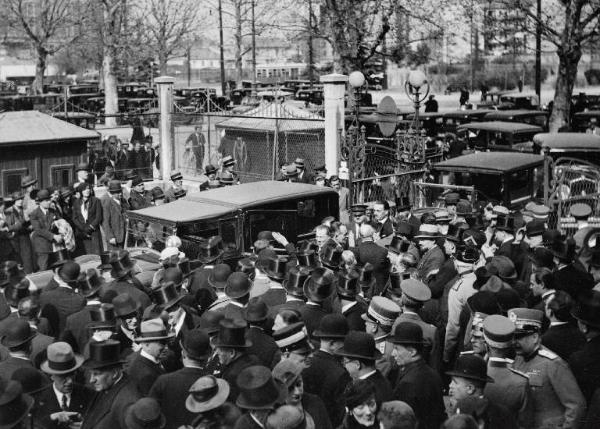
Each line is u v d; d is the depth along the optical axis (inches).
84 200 681.6
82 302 366.9
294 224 542.6
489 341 264.7
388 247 472.4
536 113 1257.4
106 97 1807.3
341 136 822.5
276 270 369.7
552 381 265.7
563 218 614.9
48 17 2022.6
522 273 441.7
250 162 964.6
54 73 3196.4
